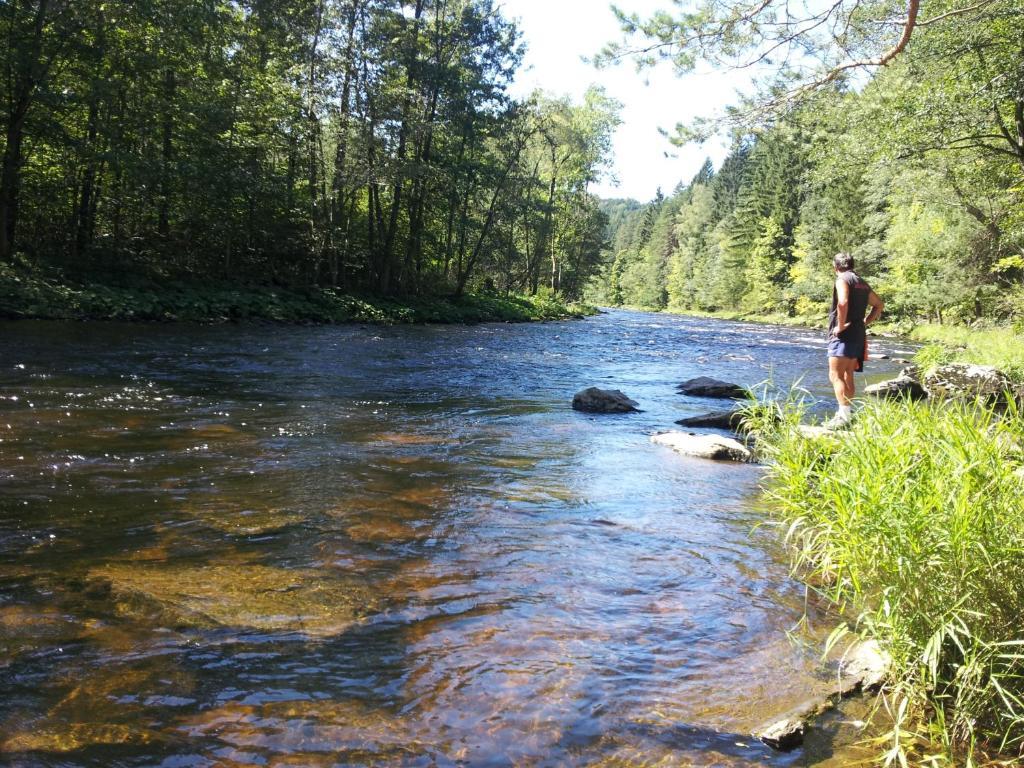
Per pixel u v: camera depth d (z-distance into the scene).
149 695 2.34
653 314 62.28
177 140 22.27
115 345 12.41
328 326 21.69
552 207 45.88
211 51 23.03
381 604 3.13
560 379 11.96
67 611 2.89
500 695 2.46
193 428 6.48
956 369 10.66
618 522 4.46
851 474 3.35
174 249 23.78
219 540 3.78
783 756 2.21
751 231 64.31
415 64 27.98
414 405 8.56
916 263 32.75
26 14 17.77
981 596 2.56
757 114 10.09
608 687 2.55
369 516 4.32
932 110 14.52
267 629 2.84
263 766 2.01
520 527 4.28
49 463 5.04
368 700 2.39
